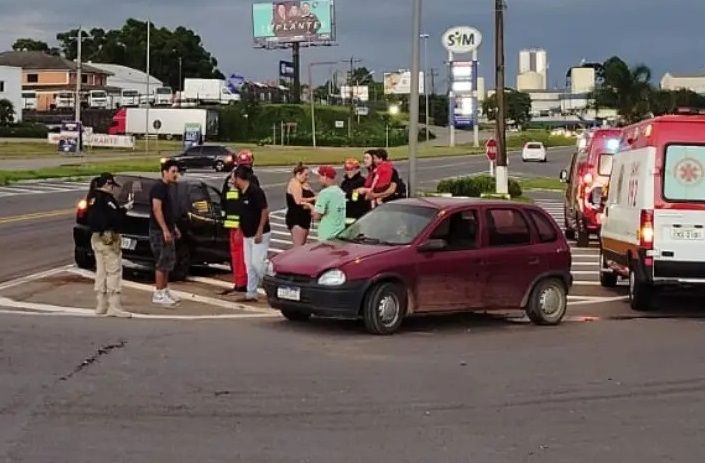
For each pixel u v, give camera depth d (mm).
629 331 12094
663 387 8602
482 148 89250
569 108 161125
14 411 7312
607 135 22188
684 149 13352
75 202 30562
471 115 43625
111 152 67938
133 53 156500
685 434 7023
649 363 9758
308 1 106938
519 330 12109
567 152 94188
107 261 12414
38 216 25344
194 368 9023
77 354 9508
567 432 7035
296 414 7414
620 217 14961
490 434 6945
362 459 6285
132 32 161375
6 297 13703
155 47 155500
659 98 95250
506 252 12344
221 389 8188
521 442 6750
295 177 14281
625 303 15000
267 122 104562
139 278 16172
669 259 13359
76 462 6113
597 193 22031
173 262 13562
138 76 141625
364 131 107562
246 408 7570
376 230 12281
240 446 6531
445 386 8492
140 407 7520
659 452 6551
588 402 7992
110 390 8055
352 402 7828
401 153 79688
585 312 14047
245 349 10156
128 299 13977
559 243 12867
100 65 140500
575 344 10977
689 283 13391
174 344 10312
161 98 114625
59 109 112750
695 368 9508
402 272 11508
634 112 93812
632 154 14602
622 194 15078
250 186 13781
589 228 22234
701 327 12492
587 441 6801
